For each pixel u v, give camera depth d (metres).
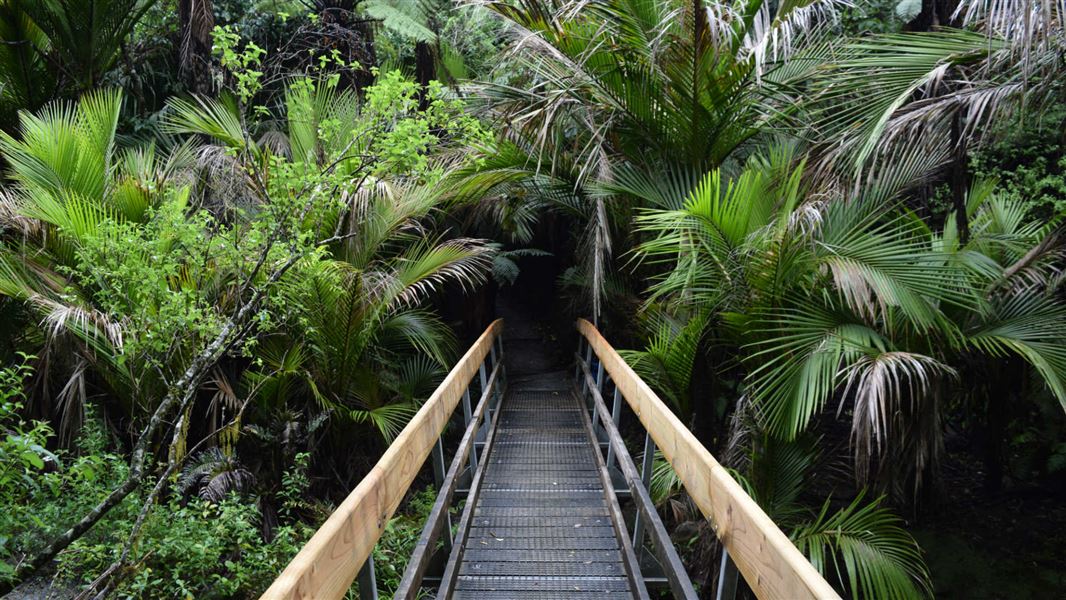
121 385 5.39
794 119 5.74
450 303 10.17
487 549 3.77
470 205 8.64
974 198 5.77
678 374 5.52
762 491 4.81
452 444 8.18
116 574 3.60
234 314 4.18
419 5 8.98
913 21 7.39
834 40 5.51
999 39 4.02
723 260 4.64
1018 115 4.79
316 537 1.61
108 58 7.71
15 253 5.41
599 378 6.71
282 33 9.50
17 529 4.34
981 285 4.64
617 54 5.84
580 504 4.52
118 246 4.24
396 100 4.66
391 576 4.98
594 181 6.24
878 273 4.21
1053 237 4.59
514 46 6.28
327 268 5.64
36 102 7.63
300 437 6.00
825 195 4.84
